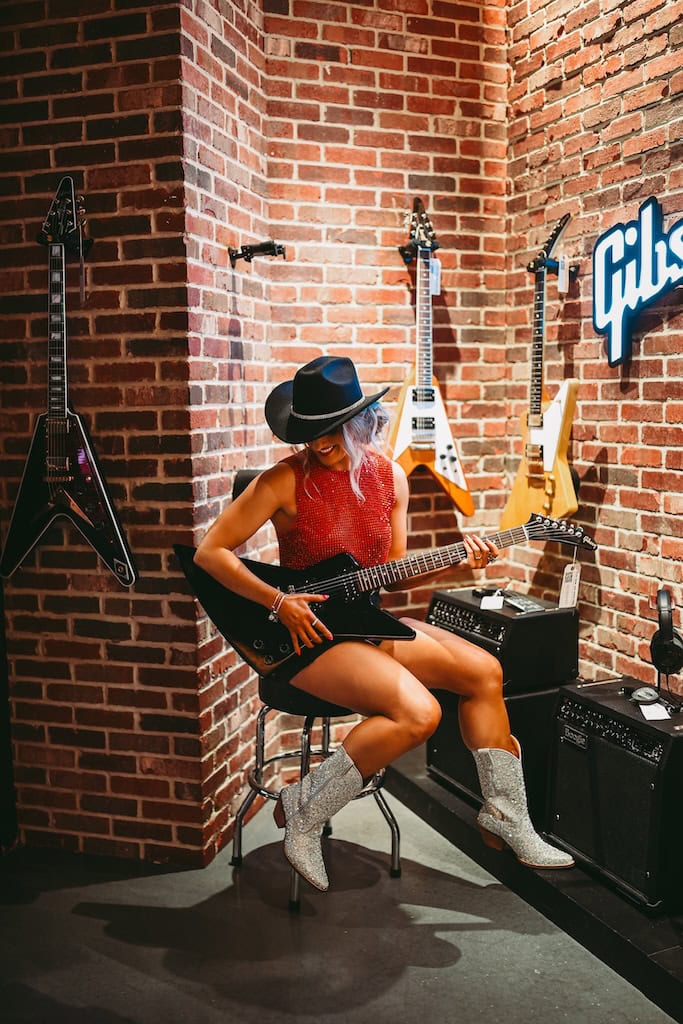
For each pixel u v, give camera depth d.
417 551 3.88
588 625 3.52
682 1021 2.15
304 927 2.59
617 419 3.33
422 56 3.70
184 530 2.89
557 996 2.27
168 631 2.93
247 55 3.30
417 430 3.57
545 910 2.63
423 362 3.58
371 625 2.49
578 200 3.48
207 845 2.99
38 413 2.97
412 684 2.43
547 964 2.40
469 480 3.97
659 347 3.11
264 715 2.88
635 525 3.27
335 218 3.62
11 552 2.95
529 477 3.58
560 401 3.39
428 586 3.92
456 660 2.65
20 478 3.00
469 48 3.78
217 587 2.59
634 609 3.29
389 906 2.70
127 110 2.80
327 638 2.49
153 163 2.80
